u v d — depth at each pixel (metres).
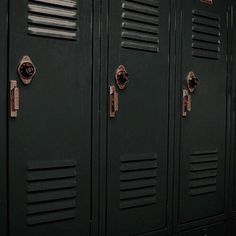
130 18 1.80
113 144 1.76
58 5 1.55
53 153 1.56
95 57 1.68
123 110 1.79
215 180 2.24
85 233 1.67
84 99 1.65
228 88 2.29
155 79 1.92
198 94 2.13
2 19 1.40
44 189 1.54
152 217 1.93
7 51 1.42
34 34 1.48
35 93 1.50
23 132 1.47
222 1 2.24
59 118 1.57
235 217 2.34
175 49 2.00
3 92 1.41
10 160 1.44
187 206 2.09
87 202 1.67
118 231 1.79
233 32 2.30
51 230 1.56
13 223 1.45
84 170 1.66
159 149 1.94
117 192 1.78
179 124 2.04
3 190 1.42
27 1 1.46
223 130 2.27
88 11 1.65
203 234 2.18
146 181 1.89
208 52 2.17
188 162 2.09
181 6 2.02
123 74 1.76
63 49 1.57
